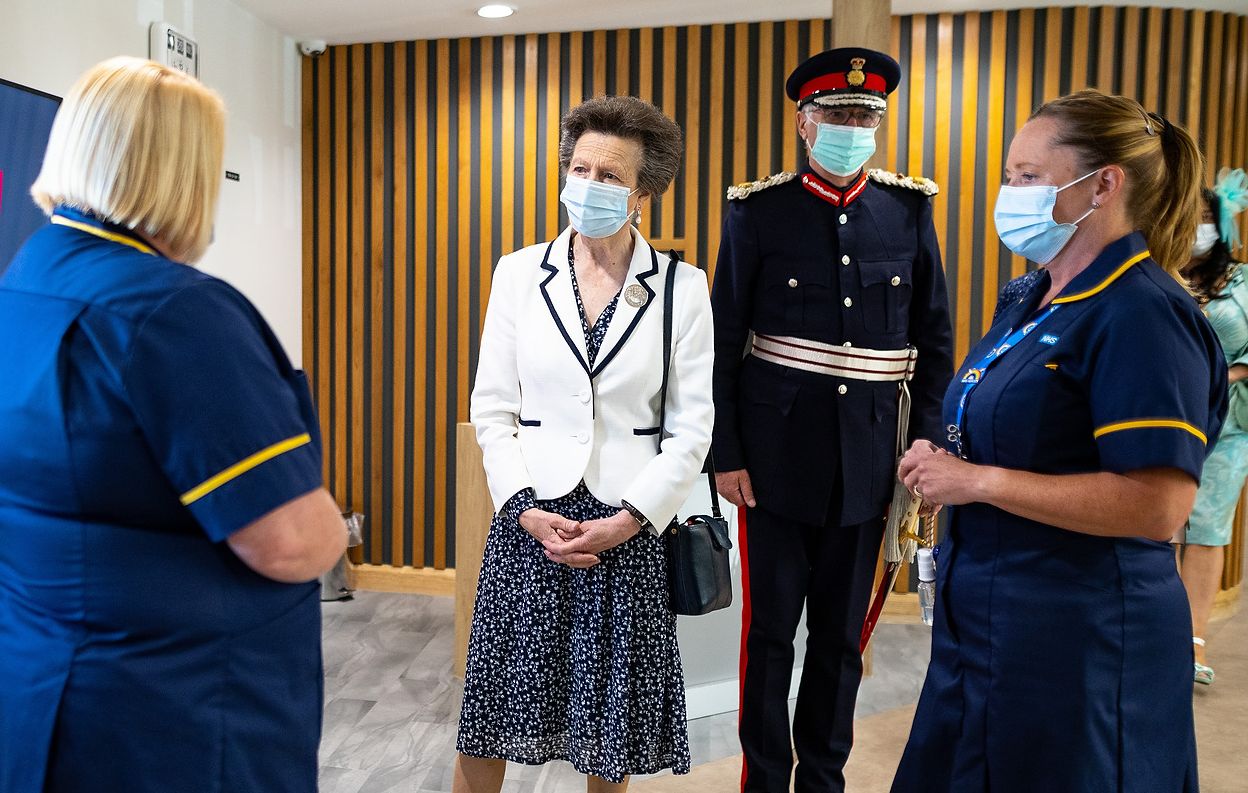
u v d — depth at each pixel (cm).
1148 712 124
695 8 394
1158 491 114
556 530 165
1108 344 119
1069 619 123
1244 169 416
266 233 421
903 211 213
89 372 95
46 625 98
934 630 143
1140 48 400
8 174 257
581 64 427
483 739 174
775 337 208
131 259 100
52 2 284
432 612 418
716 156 423
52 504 98
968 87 404
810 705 216
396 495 457
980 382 135
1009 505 125
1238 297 300
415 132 443
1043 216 129
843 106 201
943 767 138
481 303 445
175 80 105
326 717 296
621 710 166
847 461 203
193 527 102
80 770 95
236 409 98
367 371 457
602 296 177
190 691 100
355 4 388
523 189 438
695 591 169
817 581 214
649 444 176
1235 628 389
